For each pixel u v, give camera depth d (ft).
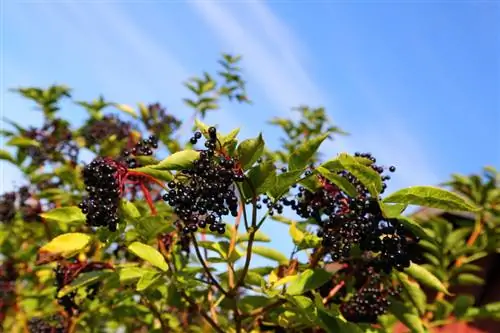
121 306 4.95
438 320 4.76
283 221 4.52
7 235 5.83
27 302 5.59
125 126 6.93
